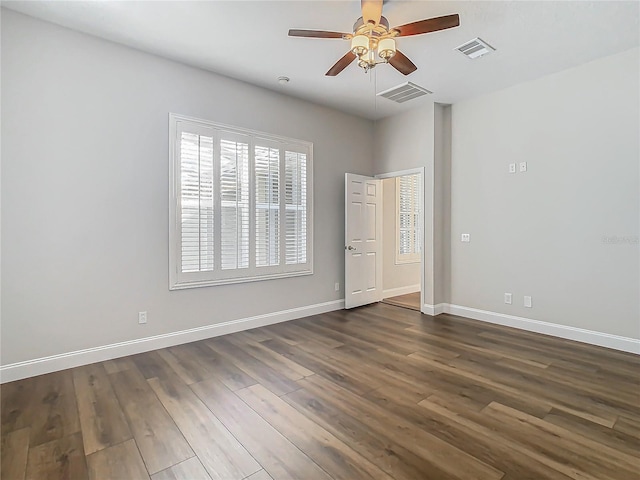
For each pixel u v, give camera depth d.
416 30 2.28
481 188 4.34
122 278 3.15
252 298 4.05
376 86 4.04
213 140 3.67
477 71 3.62
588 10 2.56
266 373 2.78
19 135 2.66
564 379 2.64
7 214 2.62
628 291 3.22
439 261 4.68
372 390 2.48
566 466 1.67
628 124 3.20
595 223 3.42
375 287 5.44
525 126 3.91
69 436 1.93
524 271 3.96
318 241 4.72
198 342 3.55
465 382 2.60
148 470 1.66
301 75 3.74
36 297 2.75
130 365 2.95
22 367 2.69
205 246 3.62
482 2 2.48
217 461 1.72
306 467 1.67
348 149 5.05
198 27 2.83
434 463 1.70
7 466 1.69
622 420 2.07
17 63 2.65
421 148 4.75
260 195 4.06
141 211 3.24
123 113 3.13
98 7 2.57
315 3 2.51
